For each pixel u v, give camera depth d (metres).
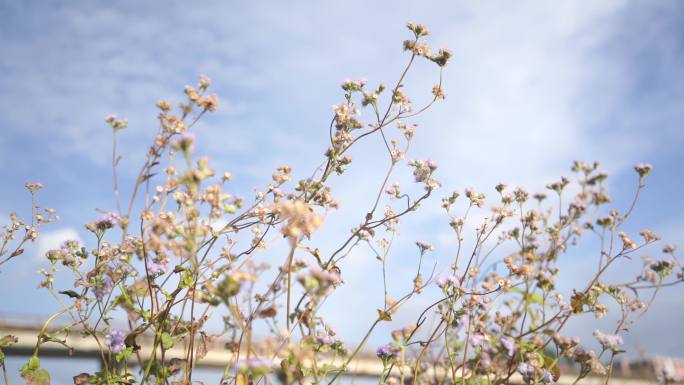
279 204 0.23
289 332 0.19
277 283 0.20
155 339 0.21
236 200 0.21
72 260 0.23
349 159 0.25
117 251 0.22
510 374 0.24
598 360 0.24
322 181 0.25
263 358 0.17
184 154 0.17
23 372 0.21
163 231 0.19
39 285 0.22
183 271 0.22
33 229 0.25
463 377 0.24
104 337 0.23
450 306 0.24
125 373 0.22
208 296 0.17
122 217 0.21
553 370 0.24
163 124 0.21
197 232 0.19
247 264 0.17
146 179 0.21
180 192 0.20
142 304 0.22
